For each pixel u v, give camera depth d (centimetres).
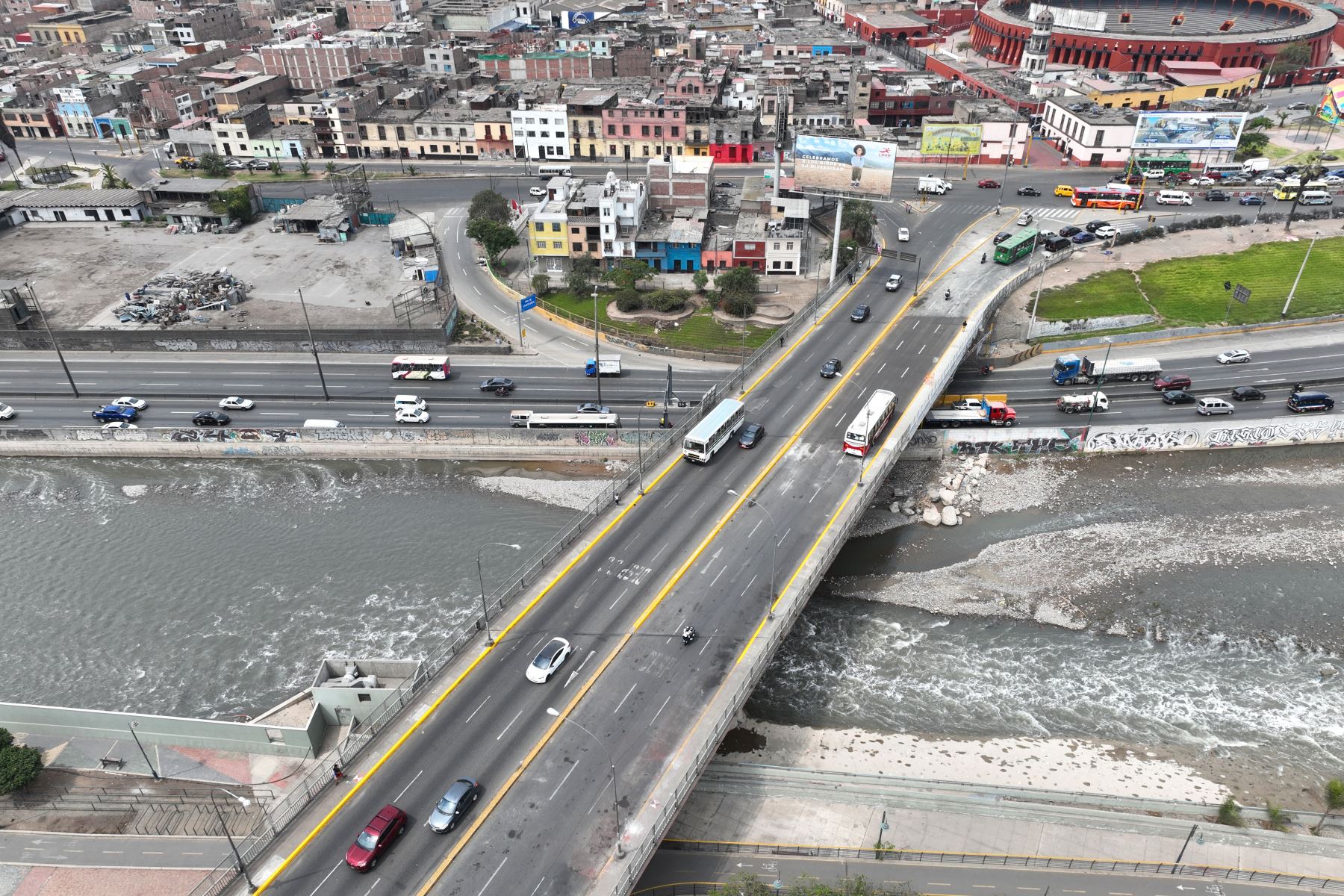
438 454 11731
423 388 12975
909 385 11369
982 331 13212
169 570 9856
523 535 10344
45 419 12150
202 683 8450
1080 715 8256
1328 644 8906
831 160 13600
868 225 16862
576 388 12812
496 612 7794
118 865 6519
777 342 12550
